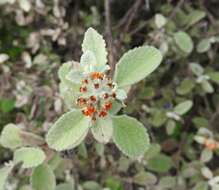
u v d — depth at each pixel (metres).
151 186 0.16
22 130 0.14
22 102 0.16
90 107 0.10
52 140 0.10
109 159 0.16
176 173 0.17
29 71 0.17
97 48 0.10
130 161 0.15
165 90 0.17
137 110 0.15
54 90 0.16
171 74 0.18
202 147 0.17
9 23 0.18
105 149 0.16
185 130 0.17
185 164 0.16
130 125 0.10
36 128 0.15
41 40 0.17
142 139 0.10
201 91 0.17
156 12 0.18
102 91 0.10
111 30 0.16
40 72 0.17
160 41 0.16
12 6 0.17
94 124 0.10
